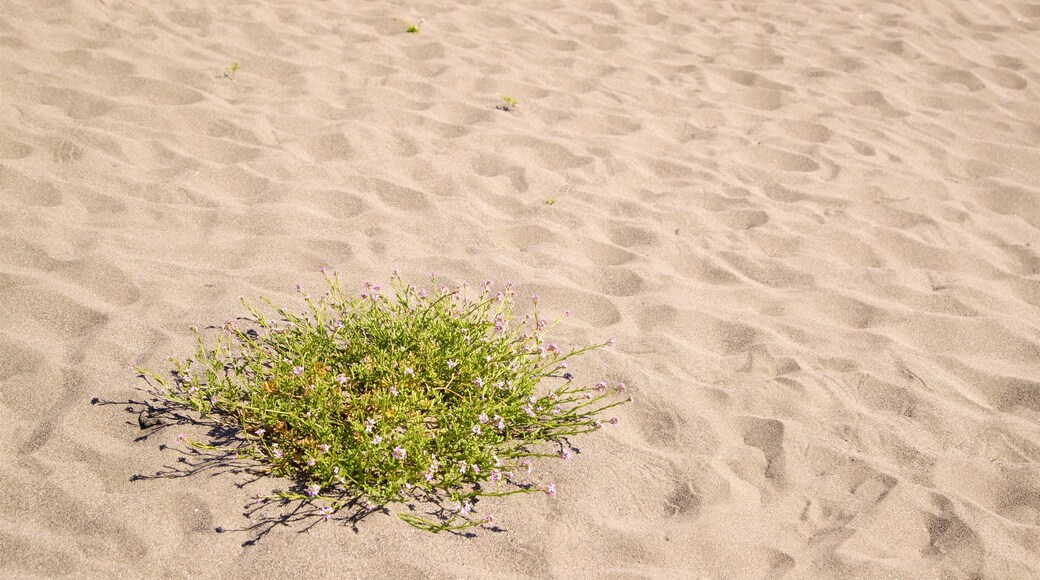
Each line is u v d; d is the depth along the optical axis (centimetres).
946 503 149
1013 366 178
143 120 222
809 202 227
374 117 240
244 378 156
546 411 156
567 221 211
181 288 175
